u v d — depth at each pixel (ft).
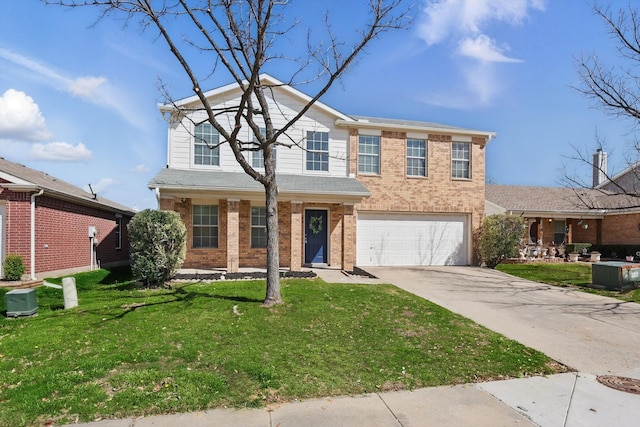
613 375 18.80
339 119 52.70
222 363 17.92
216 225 48.60
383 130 54.60
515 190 80.94
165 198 42.96
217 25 26.30
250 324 23.68
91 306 28.55
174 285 36.09
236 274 41.37
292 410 14.29
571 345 23.09
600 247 73.20
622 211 68.74
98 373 16.51
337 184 48.70
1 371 16.92
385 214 55.31
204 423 13.17
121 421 13.20
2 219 40.57
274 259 28.45
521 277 48.60
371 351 20.48
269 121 29.37
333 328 23.76
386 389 16.40
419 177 55.52
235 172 49.34
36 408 13.73
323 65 29.81
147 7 24.45
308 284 36.27
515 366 19.44
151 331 22.15
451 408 14.87
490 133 57.67
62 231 46.83
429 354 20.51
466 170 57.88
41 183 44.60
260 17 24.79
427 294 35.78
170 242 35.47
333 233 51.01
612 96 41.96
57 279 42.60
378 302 30.14
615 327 26.96
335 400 15.25
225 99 49.42
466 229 58.13
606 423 13.93
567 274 51.19
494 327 26.21
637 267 40.52
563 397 16.10
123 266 62.59
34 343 20.18
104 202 60.34
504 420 13.98
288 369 17.63
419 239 56.39
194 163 48.83
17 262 38.55
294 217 45.29
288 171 51.49
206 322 23.84
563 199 76.74
